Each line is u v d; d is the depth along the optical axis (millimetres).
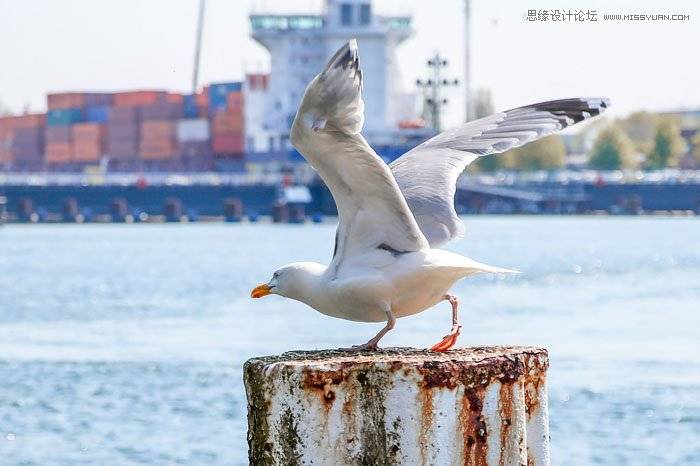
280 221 138875
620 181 147125
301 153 7883
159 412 22594
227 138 148000
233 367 28031
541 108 9047
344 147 7734
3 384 26172
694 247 87625
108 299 51438
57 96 155375
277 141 144875
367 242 8078
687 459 18625
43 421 21906
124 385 25844
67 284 61375
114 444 19969
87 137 152500
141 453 19234
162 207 144375
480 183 149250
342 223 8117
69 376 27219
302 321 38188
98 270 72000
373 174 7855
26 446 19891
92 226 141500
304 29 142000
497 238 102812
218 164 148500
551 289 53344
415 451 7125
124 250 93375
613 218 147625
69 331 37969
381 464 7160
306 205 141875
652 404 22781
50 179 145125
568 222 137625
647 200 146375
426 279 7906
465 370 7191
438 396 7141
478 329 35438
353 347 7992
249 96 146000
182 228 133625
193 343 33156
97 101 155125
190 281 62000
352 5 139000
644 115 169875
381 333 7961
